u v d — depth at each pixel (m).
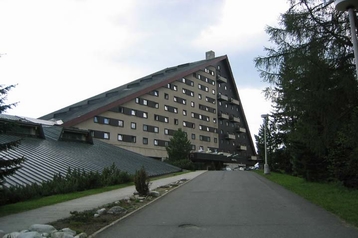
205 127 77.00
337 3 8.55
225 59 88.00
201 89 77.25
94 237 7.83
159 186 20.72
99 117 51.81
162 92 65.19
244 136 95.62
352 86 9.77
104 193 17.48
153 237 7.77
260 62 11.60
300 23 10.81
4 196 12.52
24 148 23.55
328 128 10.56
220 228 8.54
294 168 23.83
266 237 7.51
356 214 9.65
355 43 8.35
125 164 31.92
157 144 62.19
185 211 11.28
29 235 7.12
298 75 10.68
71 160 25.62
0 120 11.45
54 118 57.41
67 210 11.74
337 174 16.45
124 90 67.38
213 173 36.41
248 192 16.61
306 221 9.16
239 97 92.50
